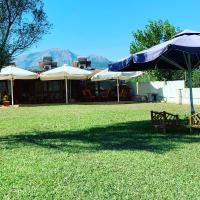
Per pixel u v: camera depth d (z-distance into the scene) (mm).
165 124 14758
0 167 9766
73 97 41656
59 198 7188
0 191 7688
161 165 9406
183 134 14438
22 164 10023
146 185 7793
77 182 8156
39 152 11617
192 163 9531
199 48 13352
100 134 15117
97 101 38812
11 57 14602
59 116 22594
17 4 14328
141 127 16750
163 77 40062
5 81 40156
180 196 7090
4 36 14289
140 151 11227
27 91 40875
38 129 17344
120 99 39094
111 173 8789
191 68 18359
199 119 14523
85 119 20625
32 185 8039
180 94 31875
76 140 13766
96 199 7066
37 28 14812
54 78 34625
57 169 9320
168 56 17703
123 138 13898
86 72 35344
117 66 15258
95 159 10305
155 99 36156
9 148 12539
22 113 25375
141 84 38125
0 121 20859
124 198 7070
